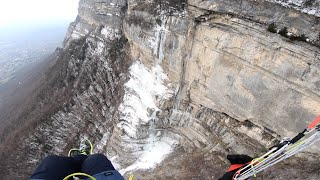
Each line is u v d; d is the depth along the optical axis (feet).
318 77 40.29
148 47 70.08
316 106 41.65
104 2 117.29
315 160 43.21
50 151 114.21
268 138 50.21
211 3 52.65
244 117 52.90
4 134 149.48
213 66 56.03
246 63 49.57
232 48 51.08
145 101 68.90
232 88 53.42
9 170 123.34
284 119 46.06
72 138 107.34
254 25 46.52
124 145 70.03
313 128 14.17
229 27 51.06
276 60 44.78
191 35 59.11
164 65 67.87
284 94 45.14
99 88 103.45
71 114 112.68
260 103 49.08
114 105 89.97
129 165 69.41
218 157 56.29
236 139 55.31
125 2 106.22
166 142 68.59
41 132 120.57
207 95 59.57
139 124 67.56
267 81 47.03
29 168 118.83
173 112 66.59
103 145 82.64
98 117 97.81
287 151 14.43
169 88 66.59
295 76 42.86
